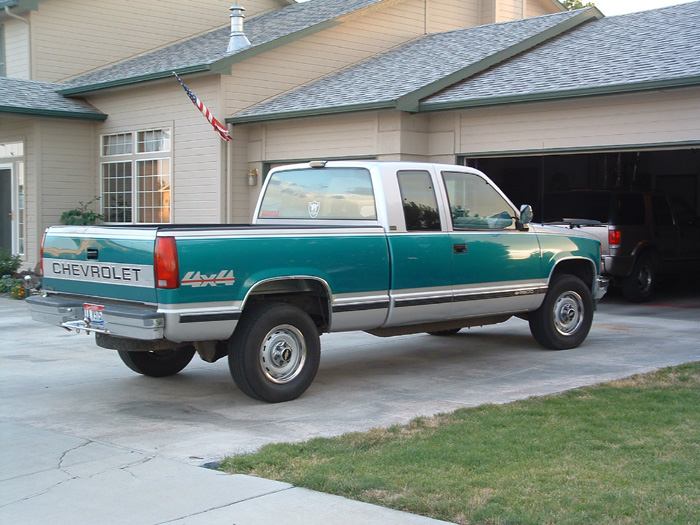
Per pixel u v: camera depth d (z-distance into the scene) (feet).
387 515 14.40
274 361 23.07
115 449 18.81
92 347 33.04
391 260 25.13
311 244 23.30
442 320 27.14
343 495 15.44
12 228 61.00
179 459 17.99
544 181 66.74
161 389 25.38
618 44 49.06
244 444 19.17
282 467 17.17
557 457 17.40
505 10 72.90
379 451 18.10
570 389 24.20
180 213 55.52
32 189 58.90
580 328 31.83
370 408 22.54
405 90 46.37
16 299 49.73
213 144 53.01
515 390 24.53
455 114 46.19
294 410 22.47
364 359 30.07
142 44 69.10
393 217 25.41
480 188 28.48
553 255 30.27
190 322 21.06
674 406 21.63
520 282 29.09
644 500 14.70
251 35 59.11
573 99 40.70
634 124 39.37
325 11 63.41
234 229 21.84
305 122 50.83
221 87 51.78
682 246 49.60
